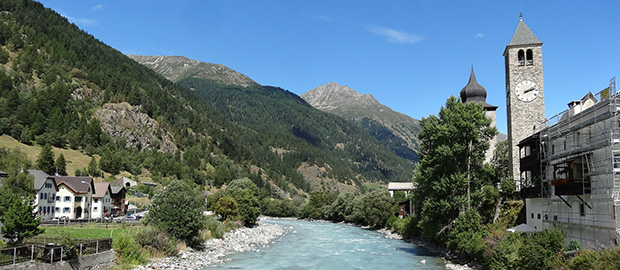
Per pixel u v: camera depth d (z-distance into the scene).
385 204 118.19
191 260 57.41
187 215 64.75
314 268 56.31
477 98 101.75
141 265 49.69
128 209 137.50
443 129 63.50
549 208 51.09
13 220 41.50
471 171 64.50
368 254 69.25
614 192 36.62
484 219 65.81
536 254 41.34
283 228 124.81
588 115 43.22
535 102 71.31
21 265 35.53
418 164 81.00
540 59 72.12
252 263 59.44
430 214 65.25
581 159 44.12
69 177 114.00
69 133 199.88
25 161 126.56
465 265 56.19
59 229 65.25
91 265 43.75
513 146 71.06
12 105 195.25
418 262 60.97
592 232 41.66
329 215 166.00
